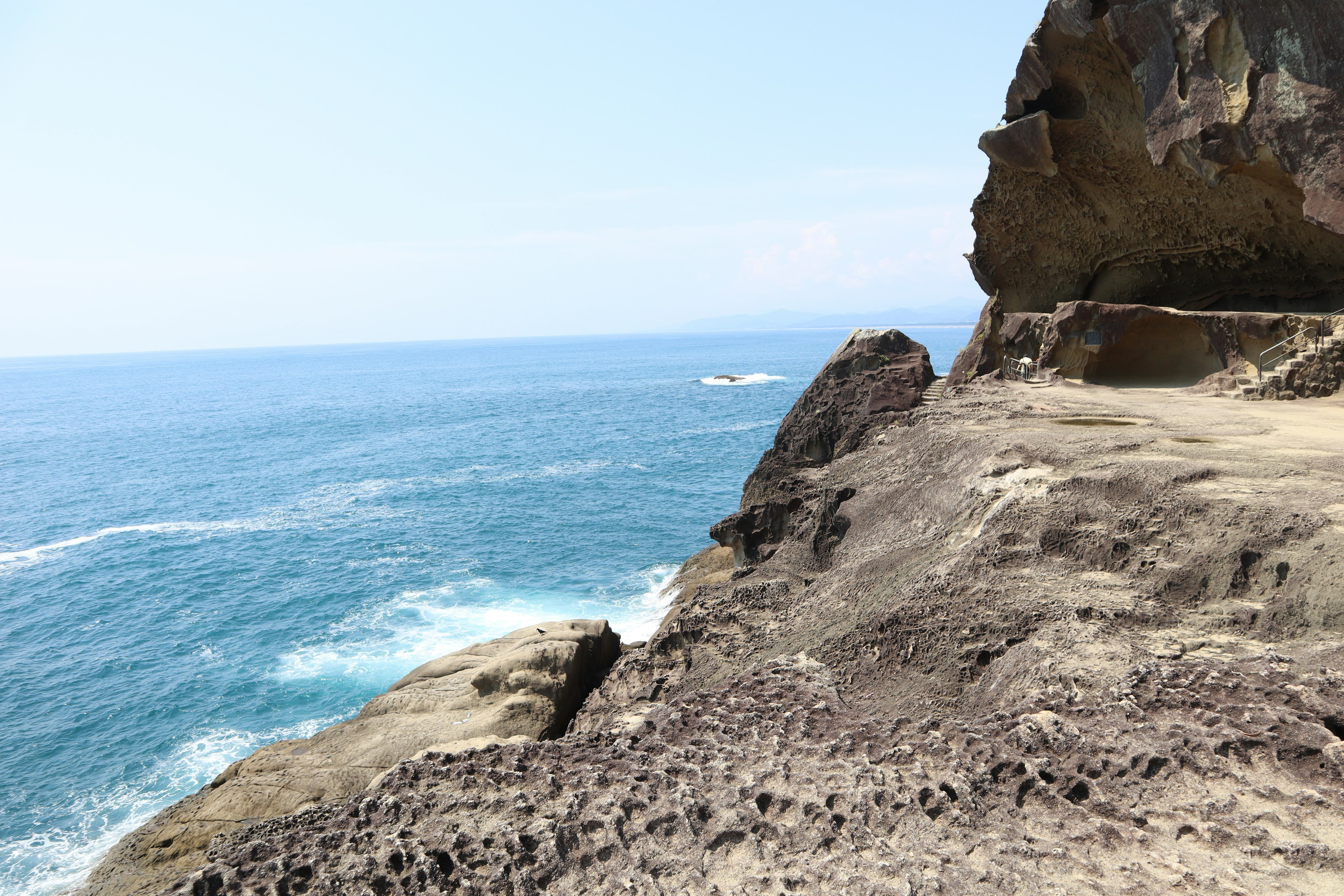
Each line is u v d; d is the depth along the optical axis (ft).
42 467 211.00
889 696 24.50
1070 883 13.23
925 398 95.55
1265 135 56.03
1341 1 49.78
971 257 97.40
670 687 34.42
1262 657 20.12
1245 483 30.19
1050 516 30.09
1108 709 18.08
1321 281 71.97
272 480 181.88
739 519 66.64
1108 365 77.77
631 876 13.82
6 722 70.69
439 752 18.22
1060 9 70.49
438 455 209.26
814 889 13.50
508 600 96.32
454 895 13.35
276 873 14.03
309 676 78.13
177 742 66.85
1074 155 82.38
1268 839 13.76
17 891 49.24
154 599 102.01
